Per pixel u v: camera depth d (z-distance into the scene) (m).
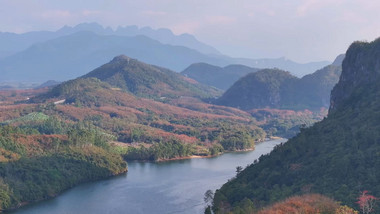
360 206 132.75
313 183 163.38
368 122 187.62
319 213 132.50
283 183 180.38
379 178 147.50
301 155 199.50
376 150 163.88
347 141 183.62
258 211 146.38
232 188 194.12
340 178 158.12
